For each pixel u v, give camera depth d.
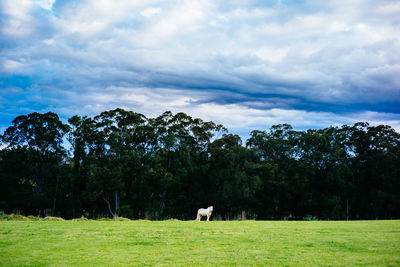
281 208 55.50
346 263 9.09
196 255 10.16
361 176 54.34
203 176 51.78
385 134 53.53
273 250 10.88
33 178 49.88
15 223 18.34
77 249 11.02
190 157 51.75
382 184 51.59
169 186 49.62
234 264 9.06
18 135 49.31
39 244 11.83
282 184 51.47
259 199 52.72
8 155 49.25
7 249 10.96
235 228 16.95
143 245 11.77
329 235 14.24
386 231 15.59
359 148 55.94
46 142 49.28
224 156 49.78
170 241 12.60
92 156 47.53
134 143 51.47
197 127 52.41
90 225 17.78
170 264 9.07
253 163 50.91
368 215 53.31
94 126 49.59
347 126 57.72
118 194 48.31
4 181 47.94
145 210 47.91
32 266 8.88
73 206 47.00
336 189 53.91
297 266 8.82
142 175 47.19
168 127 53.06
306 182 53.50
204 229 16.34
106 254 10.28
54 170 50.00
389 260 9.38
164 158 50.59
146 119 53.31
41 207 49.16
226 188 48.22
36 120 49.50
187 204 52.59
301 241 12.61
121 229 16.02
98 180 44.91
